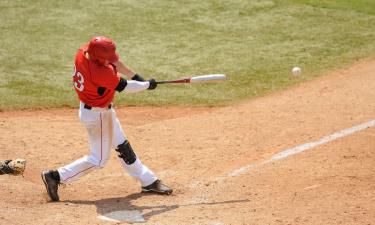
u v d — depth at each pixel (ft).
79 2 206.08
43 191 92.12
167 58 169.07
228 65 165.89
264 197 85.97
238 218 77.66
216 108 140.46
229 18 197.16
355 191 84.99
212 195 88.63
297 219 76.18
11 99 143.84
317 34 187.52
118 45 176.55
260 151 107.76
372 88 143.64
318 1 213.25
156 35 184.34
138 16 196.95
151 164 104.99
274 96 146.20
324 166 96.94
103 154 86.89
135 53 171.63
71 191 93.25
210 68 163.53
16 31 184.14
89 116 84.64
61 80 155.94
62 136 119.44
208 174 98.53
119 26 189.57
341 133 113.09
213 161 104.78
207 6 205.67
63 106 141.59
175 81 86.99
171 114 137.18
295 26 192.75
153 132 121.80
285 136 114.42
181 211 81.92
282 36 185.68
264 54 173.27
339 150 104.01
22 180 96.68
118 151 89.35
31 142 115.75
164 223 77.41
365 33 188.55
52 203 86.43
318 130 116.06
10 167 98.32
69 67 163.32
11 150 111.34
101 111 84.53
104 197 90.27
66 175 87.10
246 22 194.80
